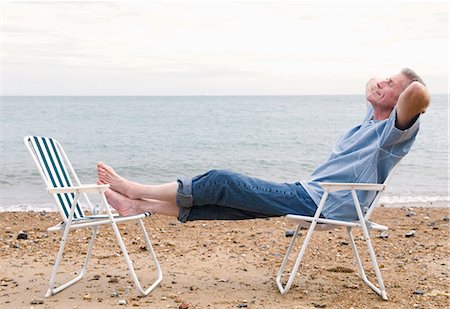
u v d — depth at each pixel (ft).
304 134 81.97
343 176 16.92
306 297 16.48
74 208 15.98
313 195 16.83
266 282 18.19
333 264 20.61
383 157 16.52
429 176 49.57
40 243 24.07
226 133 81.30
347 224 15.98
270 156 62.49
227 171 16.69
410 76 17.21
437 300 16.15
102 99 228.22
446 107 150.00
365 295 16.70
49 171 17.12
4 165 51.29
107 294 16.66
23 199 37.93
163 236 25.71
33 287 17.40
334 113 128.16
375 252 22.39
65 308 15.29
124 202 17.03
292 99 214.07
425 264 20.34
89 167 54.03
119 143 69.67
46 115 120.16
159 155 61.77
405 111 15.71
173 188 16.76
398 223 29.14
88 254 18.44
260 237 25.39
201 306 15.49
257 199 16.60
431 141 74.95
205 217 17.35
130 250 22.85
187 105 160.76
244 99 209.15
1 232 26.61
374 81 17.95
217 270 19.70
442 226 28.07
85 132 83.10
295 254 22.20
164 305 15.58
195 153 63.36
